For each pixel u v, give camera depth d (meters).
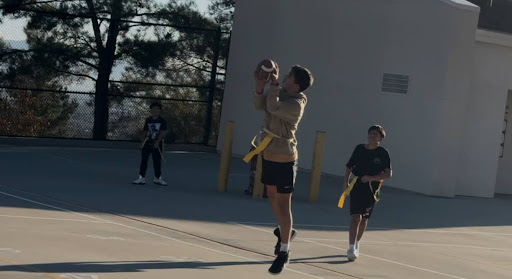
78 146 24.66
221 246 12.25
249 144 26.02
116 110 25.50
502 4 23.55
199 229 13.48
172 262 10.49
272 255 11.93
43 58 24.97
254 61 26.03
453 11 20.94
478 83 21.88
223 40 27.28
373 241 14.38
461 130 21.25
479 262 13.48
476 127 22.00
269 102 8.80
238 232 13.61
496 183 24.05
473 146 22.02
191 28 26.36
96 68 25.66
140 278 9.31
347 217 16.83
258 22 26.03
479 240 15.90
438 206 19.80
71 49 25.52
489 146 22.17
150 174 20.36
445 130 21.05
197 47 26.70
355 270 11.56
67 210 13.91
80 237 11.52
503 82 22.14
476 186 22.19
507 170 24.20
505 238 16.50
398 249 13.83
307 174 23.64
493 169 22.31
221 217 14.98
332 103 23.83
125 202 15.48
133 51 25.97
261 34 25.91
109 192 16.56
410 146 21.78
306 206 17.73
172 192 17.61
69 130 25.09
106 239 11.62
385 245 14.09
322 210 17.39
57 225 12.29
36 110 25.14
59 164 20.27
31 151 22.33
